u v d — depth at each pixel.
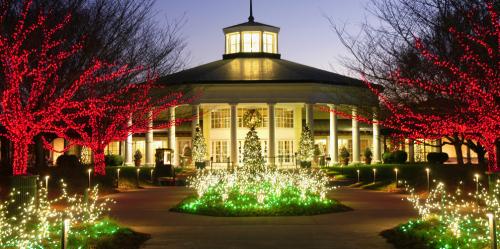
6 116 20.41
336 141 56.97
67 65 23.23
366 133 65.50
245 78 56.06
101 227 15.59
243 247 13.85
